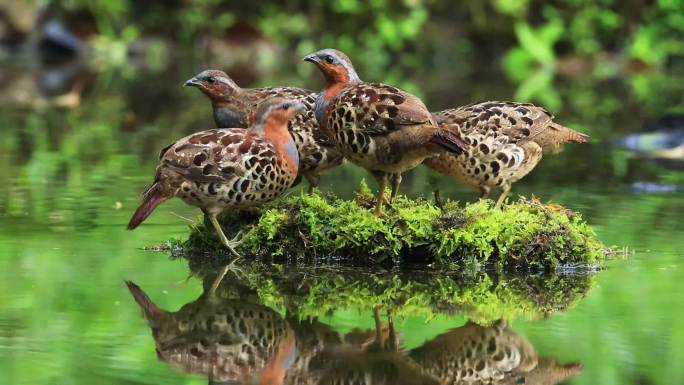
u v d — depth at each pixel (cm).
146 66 2820
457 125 1151
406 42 2998
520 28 2861
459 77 2631
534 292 1018
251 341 874
